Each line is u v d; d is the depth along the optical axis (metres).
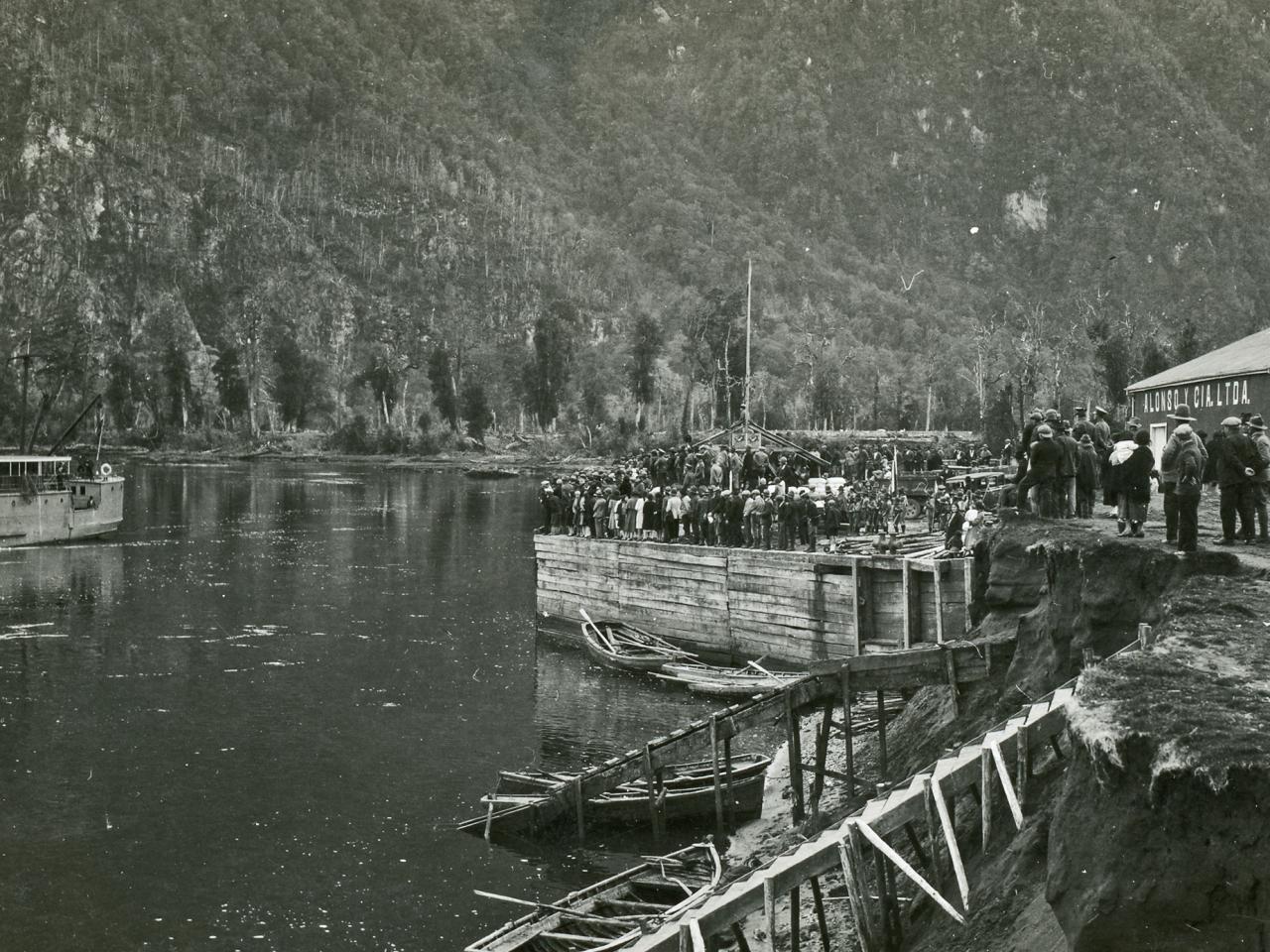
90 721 37.66
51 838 27.64
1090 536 21.92
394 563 74.50
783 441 72.19
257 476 171.12
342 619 55.31
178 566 72.62
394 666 45.34
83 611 57.19
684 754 26.72
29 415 199.00
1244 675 12.93
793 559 41.28
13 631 52.16
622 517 51.91
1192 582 17.28
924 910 16.12
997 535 26.55
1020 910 13.72
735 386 166.38
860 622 38.75
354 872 25.73
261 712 38.78
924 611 37.16
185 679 43.25
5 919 23.41
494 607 58.81
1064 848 11.94
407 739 35.75
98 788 31.14
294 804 29.89
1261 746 10.67
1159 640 14.84
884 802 16.25
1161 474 19.94
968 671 23.81
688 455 63.94
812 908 20.20
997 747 15.57
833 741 31.48
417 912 23.77
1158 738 11.10
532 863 26.20
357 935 22.80
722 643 44.53
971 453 72.69
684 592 46.09
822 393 175.75
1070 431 28.61
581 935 20.48
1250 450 21.20
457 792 30.89
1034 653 22.05
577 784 27.41
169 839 27.62
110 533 90.50
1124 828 11.13
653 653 44.50
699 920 14.99
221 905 23.98
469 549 81.69
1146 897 10.72
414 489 145.50
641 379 199.50
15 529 81.69
